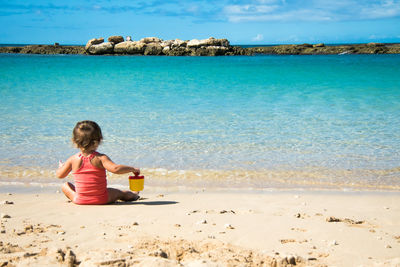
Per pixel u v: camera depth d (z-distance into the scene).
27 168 6.90
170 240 3.70
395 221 4.52
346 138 8.97
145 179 6.42
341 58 66.75
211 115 11.70
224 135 9.24
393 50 99.62
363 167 7.05
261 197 5.55
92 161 5.01
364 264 3.29
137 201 5.33
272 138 8.98
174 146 8.31
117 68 35.25
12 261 3.06
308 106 13.38
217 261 3.17
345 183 6.27
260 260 3.23
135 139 8.84
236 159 7.48
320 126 10.17
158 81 22.47
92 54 83.75
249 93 17.11
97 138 5.09
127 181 6.42
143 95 16.30
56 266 2.97
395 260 3.23
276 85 20.38
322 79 23.56
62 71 30.67
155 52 81.25
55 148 8.09
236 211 4.83
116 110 12.48
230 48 85.62
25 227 4.02
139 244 3.55
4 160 7.30
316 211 4.89
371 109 12.68
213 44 83.62
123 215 4.57
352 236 3.97
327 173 6.74
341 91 17.66
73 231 3.95
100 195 5.05
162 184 6.20
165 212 4.72
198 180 6.39
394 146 8.30
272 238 3.88
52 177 6.51
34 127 9.91
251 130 9.75
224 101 14.63
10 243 3.56
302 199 5.47
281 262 3.21
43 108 12.70
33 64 41.44
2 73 27.92
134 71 31.41
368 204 5.27
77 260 3.06
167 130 9.72
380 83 20.89
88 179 5.02
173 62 49.53
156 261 2.93
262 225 4.27
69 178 6.52
